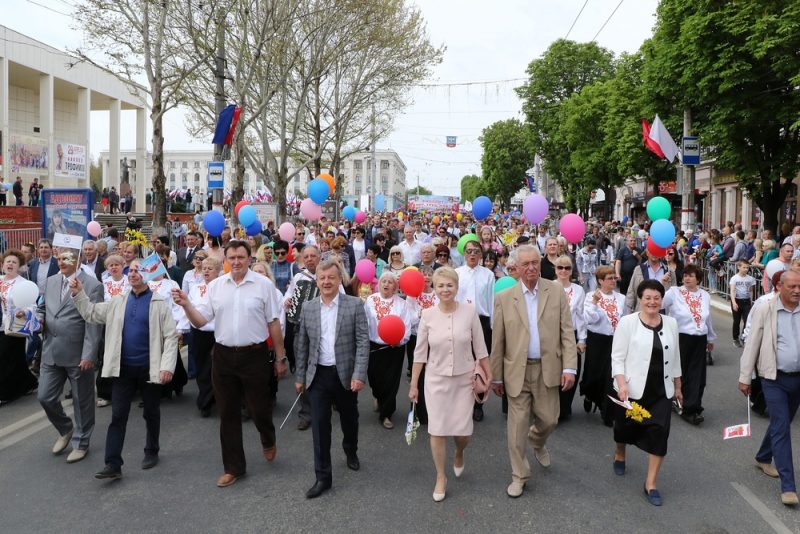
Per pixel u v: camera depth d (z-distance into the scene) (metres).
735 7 17.33
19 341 7.55
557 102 43.88
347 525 4.31
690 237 19.78
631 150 30.31
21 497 4.82
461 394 4.82
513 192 69.50
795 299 4.94
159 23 15.51
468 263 7.31
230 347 5.15
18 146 30.44
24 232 14.53
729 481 5.13
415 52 25.08
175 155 99.75
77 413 5.69
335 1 19.39
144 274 5.30
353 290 7.88
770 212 20.81
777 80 17.58
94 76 37.06
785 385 4.95
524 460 4.88
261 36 17.00
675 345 4.82
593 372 6.73
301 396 6.55
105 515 4.50
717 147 21.36
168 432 6.40
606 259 17.05
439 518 4.43
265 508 4.60
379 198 41.22
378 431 6.51
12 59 30.09
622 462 5.28
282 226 10.87
